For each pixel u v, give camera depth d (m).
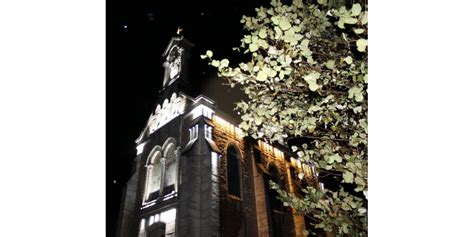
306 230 5.02
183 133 9.53
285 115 3.75
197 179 8.73
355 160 3.38
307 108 3.66
